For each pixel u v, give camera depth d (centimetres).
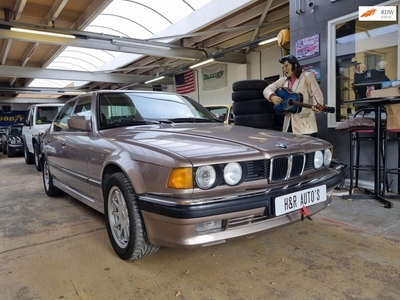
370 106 377
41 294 190
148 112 306
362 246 241
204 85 1383
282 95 359
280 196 196
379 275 198
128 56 1162
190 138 219
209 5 768
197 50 1048
